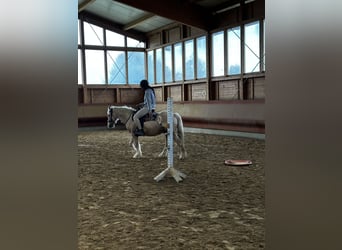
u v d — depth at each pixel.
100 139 9.46
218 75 10.66
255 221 2.67
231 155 6.12
